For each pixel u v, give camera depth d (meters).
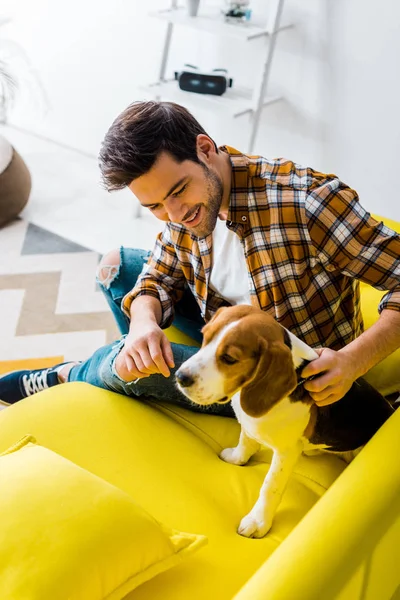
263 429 1.13
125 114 1.18
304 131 2.84
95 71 3.45
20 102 3.91
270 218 1.26
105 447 1.28
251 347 1.03
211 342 1.05
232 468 1.32
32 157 3.68
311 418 1.17
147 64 3.23
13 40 3.71
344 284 1.31
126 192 3.36
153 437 1.34
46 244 2.90
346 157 2.77
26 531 0.92
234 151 1.30
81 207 3.22
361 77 2.58
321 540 0.93
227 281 1.40
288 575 0.87
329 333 1.35
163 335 1.33
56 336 2.34
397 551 1.11
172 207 1.21
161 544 1.00
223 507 1.22
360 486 1.02
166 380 1.40
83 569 0.90
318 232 1.24
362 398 1.29
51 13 3.46
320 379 1.11
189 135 1.20
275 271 1.28
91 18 3.31
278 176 1.27
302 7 2.60
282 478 1.17
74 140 3.77
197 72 2.83
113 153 1.16
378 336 1.18
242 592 0.86
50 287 2.61
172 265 1.50
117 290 1.69
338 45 2.58
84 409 1.36
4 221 3.00
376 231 1.22
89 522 0.95
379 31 2.46
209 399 1.06
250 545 1.13
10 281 2.63
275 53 2.76
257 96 2.70
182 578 1.03
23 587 0.86
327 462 1.34
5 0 3.61
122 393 1.45
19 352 2.25
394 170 2.67
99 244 2.93
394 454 1.07
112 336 2.35
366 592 1.05
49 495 0.98
